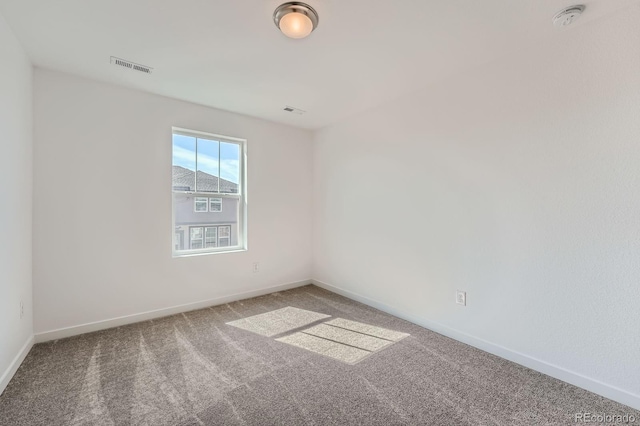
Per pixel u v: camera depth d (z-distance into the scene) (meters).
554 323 1.90
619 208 1.65
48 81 2.34
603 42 1.67
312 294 3.72
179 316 2.95
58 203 2.39
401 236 2.92
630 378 1.62
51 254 2.37
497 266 2.18
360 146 3.39
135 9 1.63
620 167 1.64
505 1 1.56
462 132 2.38
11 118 1.86
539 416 1.56
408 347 2.32
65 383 1.82
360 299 3.42
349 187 3.56
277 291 3.84
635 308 1.60
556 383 1.84
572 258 1.82
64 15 1.68
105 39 1.93
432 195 2.62
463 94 2.37
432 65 2.27
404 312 2.90
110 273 2.64
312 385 1.83
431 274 2.64
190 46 2.01
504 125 2.12
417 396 1.72
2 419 1.51
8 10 1.63
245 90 2.75
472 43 1.96
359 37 1.90
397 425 1.50
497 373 1.96
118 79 2.52
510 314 2.12
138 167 2.77
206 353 2.21
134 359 2.11
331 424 1.50
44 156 2.33
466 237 2.37
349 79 2.51
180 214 3.12
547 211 1.92
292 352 2.24
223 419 1.53
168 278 2.97
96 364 2.04
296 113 3.41
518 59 2.04
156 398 1.69
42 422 1.50
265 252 3.72
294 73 2.40
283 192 3.89
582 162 1.77
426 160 2.67
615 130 1.65
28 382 1.82
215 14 1.67
